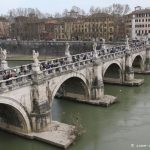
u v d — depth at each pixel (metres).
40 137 31.86
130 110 43.03
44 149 31.05
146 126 37.09
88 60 44.47
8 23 173.50
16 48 119.75
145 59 70.06
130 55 58.47
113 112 42.47
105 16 137.50
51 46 113.88
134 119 39.53
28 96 32.38
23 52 118.31
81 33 141.25
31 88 32.59
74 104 45.91
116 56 53.66
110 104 45.09
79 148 31.28
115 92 52.97
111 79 58.81
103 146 31.77
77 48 108.19
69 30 149.12
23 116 32.06
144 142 32.72
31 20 160.25
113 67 56.81
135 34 125.88
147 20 128.50
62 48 111.81
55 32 153.00
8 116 33.56
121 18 138.88
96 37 137.38
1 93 28.66
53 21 157.88
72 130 33.44
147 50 70.12
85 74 43.88
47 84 34.59
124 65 58.00
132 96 50.25
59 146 30.58
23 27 150.88
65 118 39.94
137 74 69.31
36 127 33.06
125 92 53.00
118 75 57.81
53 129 33.88
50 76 34.91
